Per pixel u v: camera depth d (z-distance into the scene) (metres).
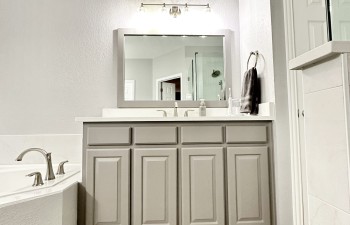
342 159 0.50
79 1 2.19
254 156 1.60
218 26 2.30
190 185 1.54
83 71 2.15
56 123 2.10
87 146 1.53
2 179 1.75
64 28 2.15
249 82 1.87
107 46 2.19
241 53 2.27
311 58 0.58
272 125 1.64
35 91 2.09
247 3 2.12
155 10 2.26
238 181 1.57
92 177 1.50
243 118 1.61
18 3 2.12
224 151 1.59
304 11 1.69
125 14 2.23
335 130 0.52
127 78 2.19
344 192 0.49
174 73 2.24
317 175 0.58
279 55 1.67
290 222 1.56
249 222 1.56
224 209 1.55
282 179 1.59
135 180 1.52
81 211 1.48
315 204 0.59
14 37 2.10
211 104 2.23
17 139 2.03
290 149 1.61
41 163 2.04
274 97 1.65
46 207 1.13
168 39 2.26
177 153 1.56
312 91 0.60
